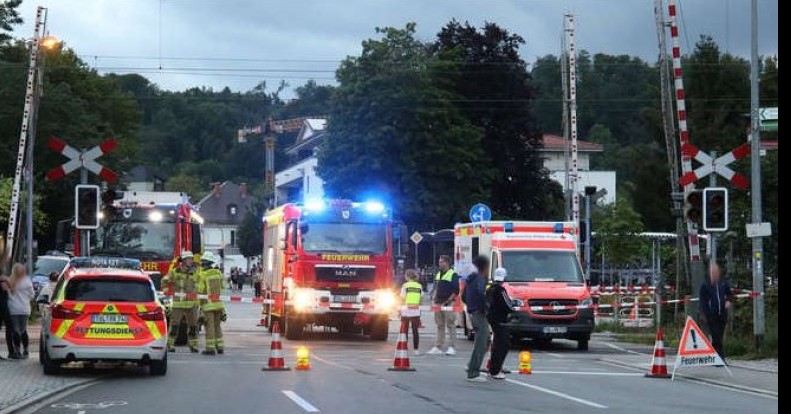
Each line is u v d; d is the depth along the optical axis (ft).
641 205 239.71
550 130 384.06
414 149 189.47
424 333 111.14
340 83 192.24
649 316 125.18
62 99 176.76
